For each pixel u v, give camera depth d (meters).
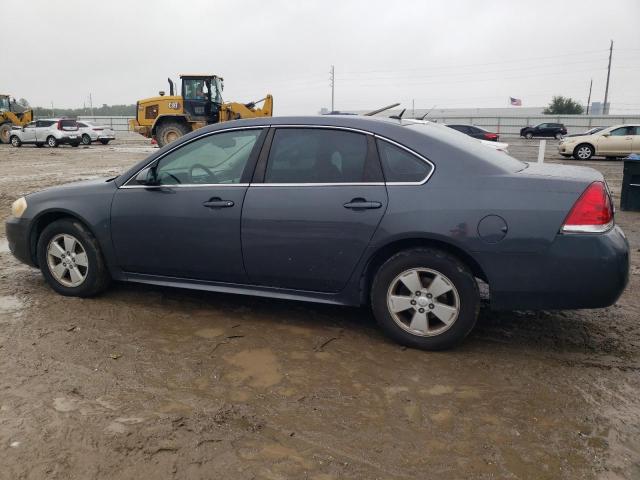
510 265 3.28
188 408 2.82
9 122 31.12
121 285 4.85
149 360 3.37
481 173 3.38
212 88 22.77
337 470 2.36
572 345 3.68
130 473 2.31
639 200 9.21
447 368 3.32
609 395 3.01
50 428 2.61
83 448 2.46
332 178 3.63
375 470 2.37
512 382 3.15
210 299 4.52
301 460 2.42
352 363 3.38
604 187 3.30
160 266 4.15
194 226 3.94
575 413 2.83
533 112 76.94
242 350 3.54
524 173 3.41
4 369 3.20
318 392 3.01
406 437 2.61
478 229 3.28
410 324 3.57
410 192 3.43
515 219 3.24
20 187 11.77
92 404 2.83
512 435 2.63
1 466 2.33
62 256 4.46
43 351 3.46
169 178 4.09
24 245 4.63
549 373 3.27
